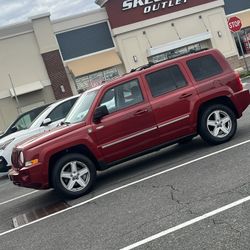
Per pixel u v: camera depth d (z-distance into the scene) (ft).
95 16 108.06
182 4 112.57
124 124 28.02
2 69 101.50
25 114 47.57
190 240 16.57
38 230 22.41
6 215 28.02
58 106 42.93
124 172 31.12
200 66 30.55
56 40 105.09
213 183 22.68
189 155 30.32
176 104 29.19
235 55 116.06
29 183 26.32
